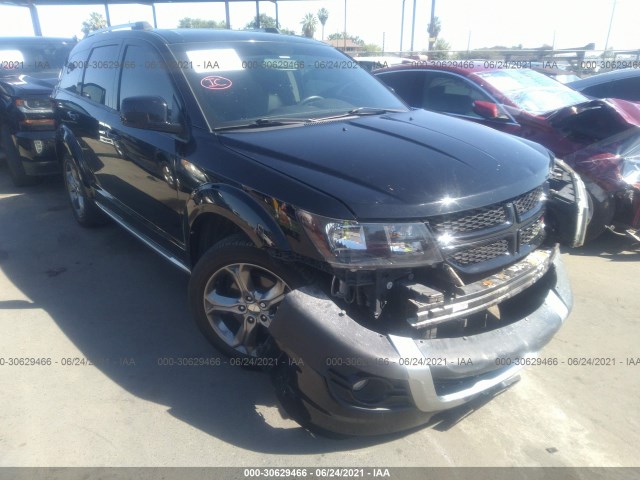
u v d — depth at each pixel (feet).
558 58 47.47
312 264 7.91
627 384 10.35
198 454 8.53
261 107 11.40
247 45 12.84
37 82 21.91
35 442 8.71
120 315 12.59
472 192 8.23
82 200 17.44
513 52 47.98
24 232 17.88
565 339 11.84
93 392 9.92
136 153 12.28
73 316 12.53
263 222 8.43
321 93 12.65
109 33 15.14
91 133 14.84
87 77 15.85
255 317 9.45
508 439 8.96
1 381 10.18
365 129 10.47
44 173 21.18
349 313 8.02
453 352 7.78
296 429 9.11
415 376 7.43
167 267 15.16
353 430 8.07
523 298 10.04
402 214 7.73
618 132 16.65
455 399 7.92
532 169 9.47
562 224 10.82
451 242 8.02
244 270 9.25
